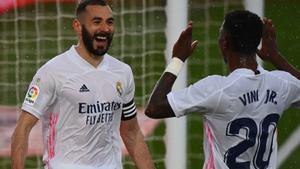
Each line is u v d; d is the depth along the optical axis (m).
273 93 10.29
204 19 25.47
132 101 12.60
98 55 11.99
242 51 10.17
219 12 25.66
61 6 26.64
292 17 26.08
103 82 12.05
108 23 11.95
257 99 10.16
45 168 12.38
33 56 24.47
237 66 10.23
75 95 11.93
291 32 25.38
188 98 10.09
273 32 10.99
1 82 23.27
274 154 10.47
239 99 10.07
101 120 12.07
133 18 24.89
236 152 10.17
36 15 26.36
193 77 22.62
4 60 24.55
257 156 10.25
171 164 16.45
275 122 10.41
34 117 11.99
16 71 23.72
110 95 12.09
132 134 12.81
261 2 16.73
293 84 10.48
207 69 22.98
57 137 12.14
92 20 11.88
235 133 10.15
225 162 10.21
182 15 16.19
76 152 12.09
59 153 12.15
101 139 12.14
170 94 10.16
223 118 10.12
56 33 25.31
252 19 10.12
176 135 16.36
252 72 10.20
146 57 23.67
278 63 10.95
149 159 12.86
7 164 19.33
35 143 20.02
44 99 11.98
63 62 12.02
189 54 10.48
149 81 22.59
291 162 19.61
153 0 25.23
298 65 23.94
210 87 10.08
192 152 20.02
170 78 10.32
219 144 10.24
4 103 22.25
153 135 20.47
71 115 12.01
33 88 12.01
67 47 24.30
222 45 10.29
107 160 12.27
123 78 12.23
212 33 24.81
